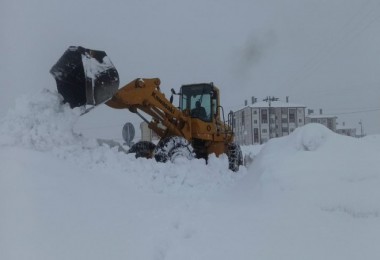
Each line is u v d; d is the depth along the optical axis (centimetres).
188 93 1366
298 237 412
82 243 404
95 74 809
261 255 386
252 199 562
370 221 430
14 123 686
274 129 6825
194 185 830
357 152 552
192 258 393
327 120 7962
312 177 522
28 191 482
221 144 1340
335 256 373
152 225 478
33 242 392
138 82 1086
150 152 1140
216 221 485
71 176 570
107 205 510
